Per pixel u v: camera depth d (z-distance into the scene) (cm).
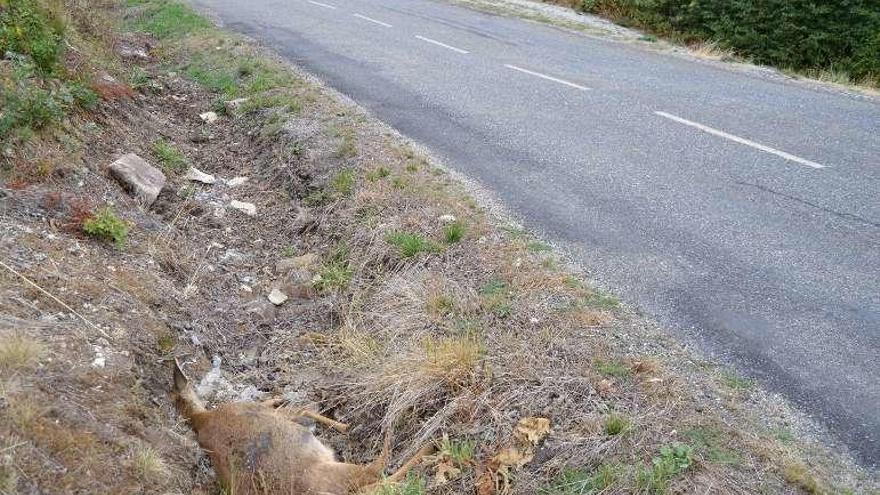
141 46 1255
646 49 1384
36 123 644
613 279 556
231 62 1131
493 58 1266
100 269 515
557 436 397
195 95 1025
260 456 387
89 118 755
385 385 459
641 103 995
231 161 825
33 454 325
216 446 400
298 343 536
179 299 542
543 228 638
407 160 760
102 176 661
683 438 386
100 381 402
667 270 568
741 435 389
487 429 411
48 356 397
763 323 499
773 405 420
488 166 776
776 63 1383
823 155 795
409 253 583
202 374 485
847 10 1326
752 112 955
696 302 525
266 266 634
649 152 811
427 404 436
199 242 647
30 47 752
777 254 587
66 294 466
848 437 397
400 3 1917
